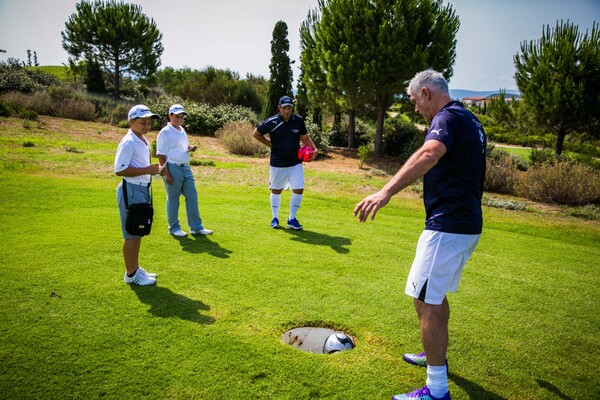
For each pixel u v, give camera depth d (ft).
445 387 8.71
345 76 50.78
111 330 10.94
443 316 8.66
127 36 94.22
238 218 24.02
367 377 9.71
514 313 13.71
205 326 11.45
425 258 8.64
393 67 49.32
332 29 52.11
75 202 24.63
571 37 54.03
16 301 12.21
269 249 18.58
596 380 10.16
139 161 13.37
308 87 62.03
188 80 108.37
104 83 99.96
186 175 19.49
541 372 10.39
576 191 36.04
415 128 59.16
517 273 17.80
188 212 19.89
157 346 10.37
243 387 9.07
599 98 52.01
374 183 39.22
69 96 77.97
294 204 22.30
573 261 20.20
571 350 11.52
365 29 49.83
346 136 68.39
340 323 12.16
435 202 8.73
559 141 58.18
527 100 57.62
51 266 14.97
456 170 8.50
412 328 12.07
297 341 11.37
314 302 13.39
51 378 8.96
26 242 17.34
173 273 15.12
